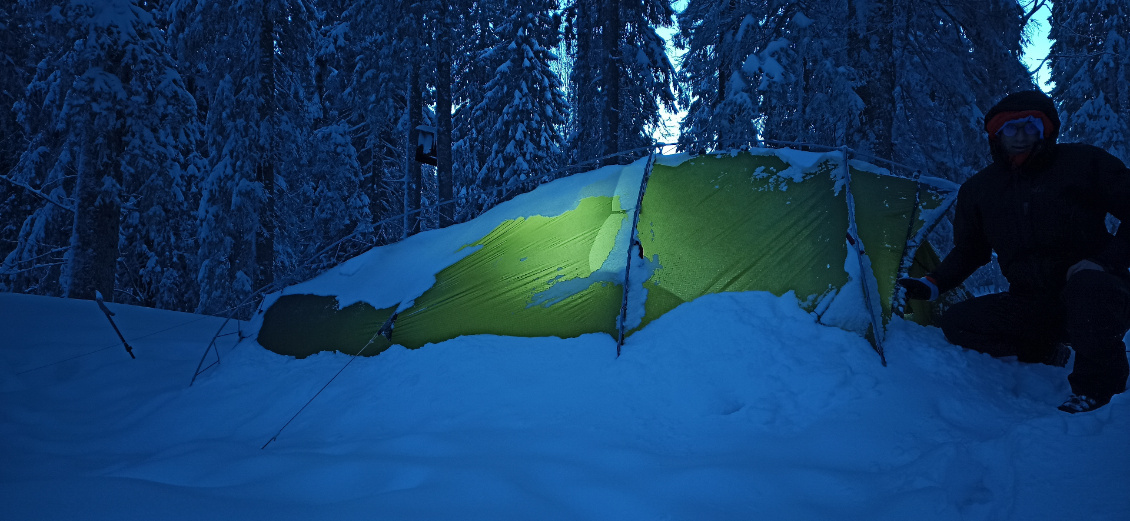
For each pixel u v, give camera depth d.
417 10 12.00
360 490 2.02
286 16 11.98
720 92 11.25
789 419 2.47
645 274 3.52
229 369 4.24
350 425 2.94
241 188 11.16
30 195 12.80
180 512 1.78
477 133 18.48
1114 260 2.40
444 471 2.04
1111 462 1.62
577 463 2.13
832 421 2.37
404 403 3.05
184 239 12.56
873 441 2.18
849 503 1.76
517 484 1.94
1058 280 2.68
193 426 3.25
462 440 2.43
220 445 2.71
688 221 3.64
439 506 1.80
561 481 1.97
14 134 13.09
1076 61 12.68
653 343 3.17
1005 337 2.94
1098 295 2.36
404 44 11.95
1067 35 12.38
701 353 3.00
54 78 12.19
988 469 1.80
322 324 4.37
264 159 11.63
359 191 15.28
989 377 2.75
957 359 2.85
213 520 1.72
